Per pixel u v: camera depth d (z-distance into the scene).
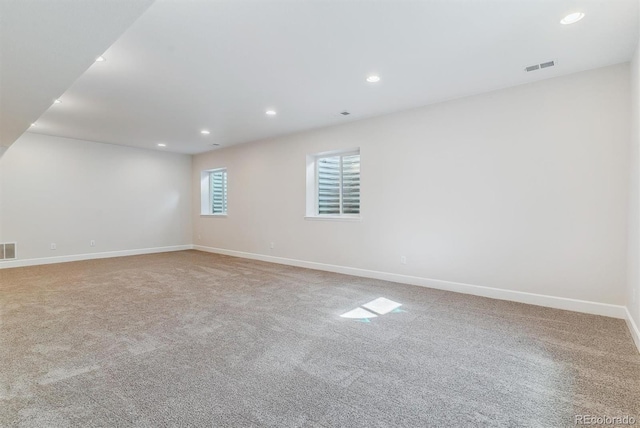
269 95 3.81
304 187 5.69
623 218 2.98
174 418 1.62
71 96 3.77
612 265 3.05
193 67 3.04
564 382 1.95
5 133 4.43
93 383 1.94
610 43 2.62
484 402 1.76
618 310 3.03
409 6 2.14
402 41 2.60
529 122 3.45
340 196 5.48
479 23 2.34
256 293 3.97
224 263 6.09
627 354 2.30
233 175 7.02
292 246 5.92
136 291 4.05
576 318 3.03
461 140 3.92
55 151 6.03
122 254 6.96
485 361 2.22
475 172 3.82
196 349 2.41
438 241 4.13
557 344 2.48
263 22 2.31
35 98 3.11
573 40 2.58
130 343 2.51
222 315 3.16
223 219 7.30
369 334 2.70
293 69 3.11
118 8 1.69
